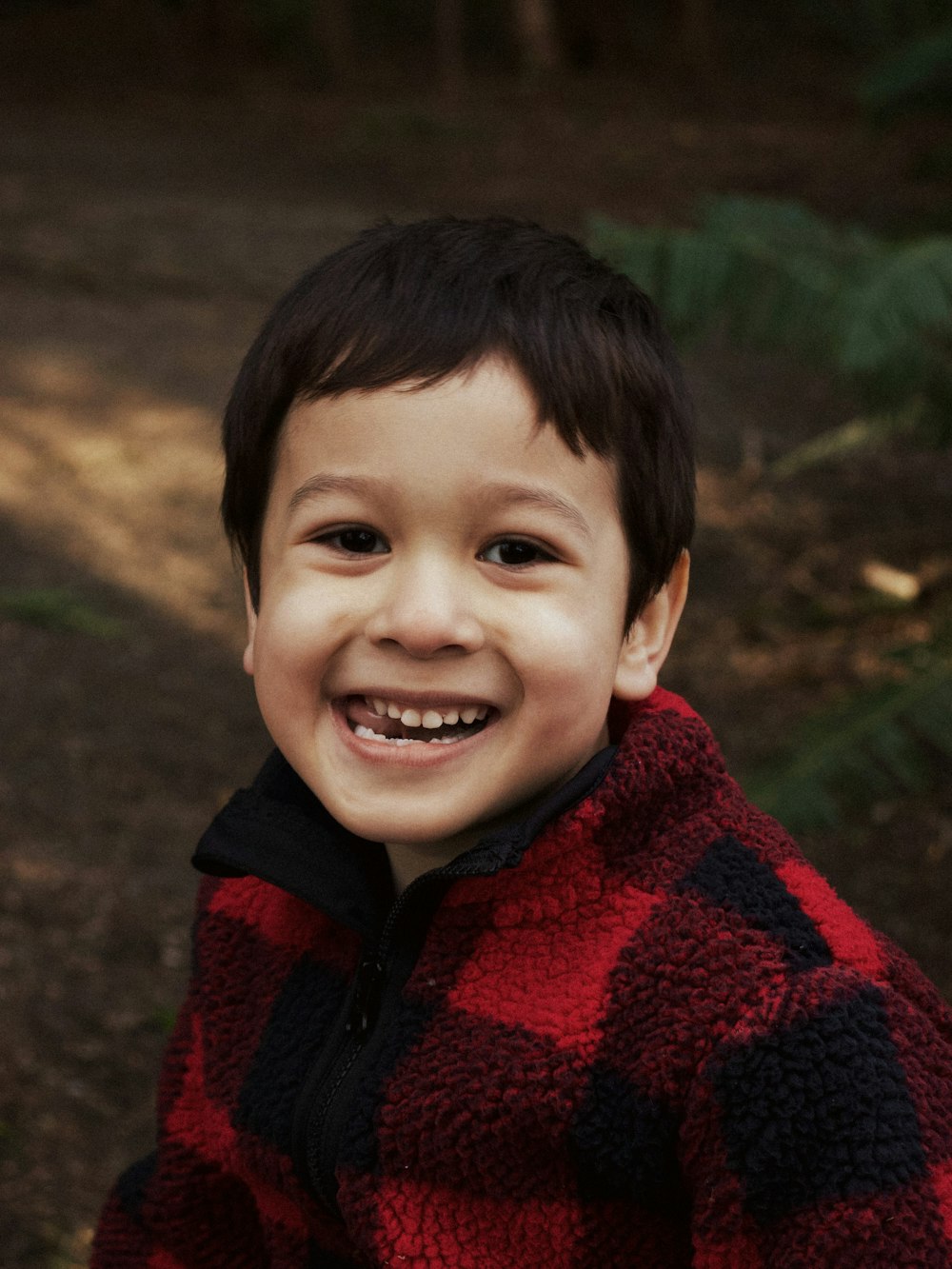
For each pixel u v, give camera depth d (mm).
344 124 12688
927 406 3621
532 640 759
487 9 16734
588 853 789
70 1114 2480
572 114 13188
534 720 769
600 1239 745
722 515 5527
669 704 878
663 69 15266
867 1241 653
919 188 9750
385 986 838
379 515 768
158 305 7898
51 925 3020
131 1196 1050
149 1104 2549
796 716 3994
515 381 769
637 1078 724
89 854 3391
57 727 4043
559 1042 745
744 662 4414
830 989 702
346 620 779
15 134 12086
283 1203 897
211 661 4617
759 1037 694
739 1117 688
